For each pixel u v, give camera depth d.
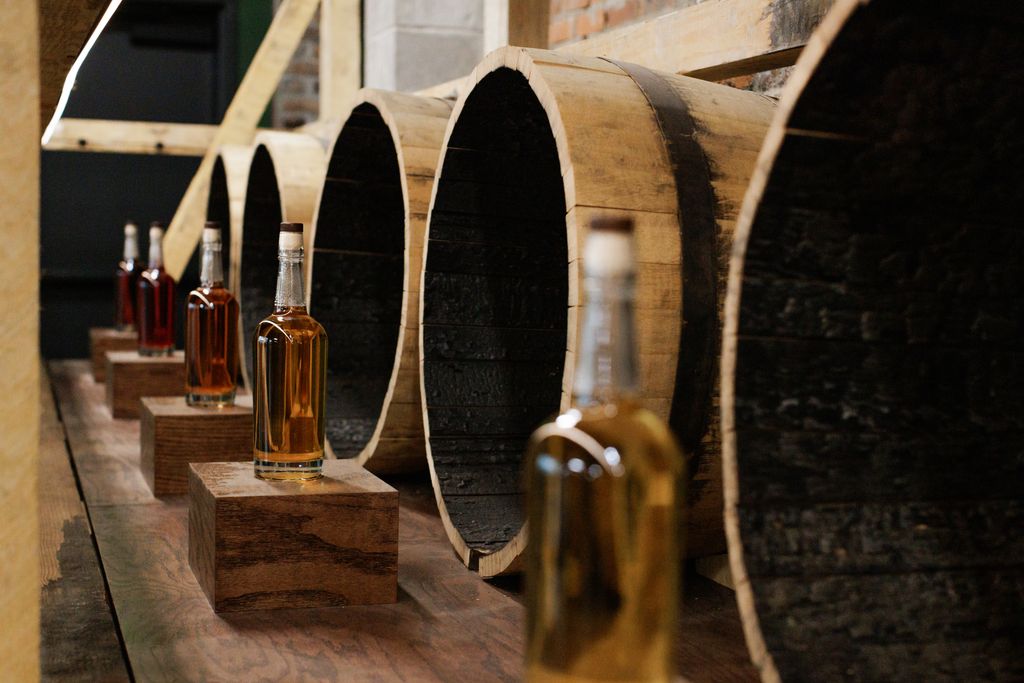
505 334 1.61
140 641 1.14
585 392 0.64
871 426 0.82
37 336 0.82
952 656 0.78
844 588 0.78
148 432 1.94
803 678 0.74
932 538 0.82
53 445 2.36
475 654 1.12
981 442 0.85
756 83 1.83
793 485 0.78
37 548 0.83
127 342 3.59
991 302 0.87
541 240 1.63
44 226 5.31
